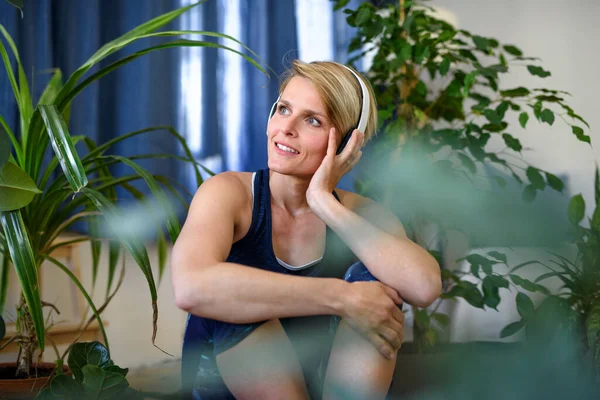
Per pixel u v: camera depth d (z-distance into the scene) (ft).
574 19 7.91
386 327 3.56
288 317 3.81
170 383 6.08
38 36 7.33
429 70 6.88
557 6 8.02
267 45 8.37
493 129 6.41
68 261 6.98
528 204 7.52
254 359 3.51
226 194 3.95
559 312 5.55
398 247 3.78
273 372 3.52
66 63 7.58
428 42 6.64
